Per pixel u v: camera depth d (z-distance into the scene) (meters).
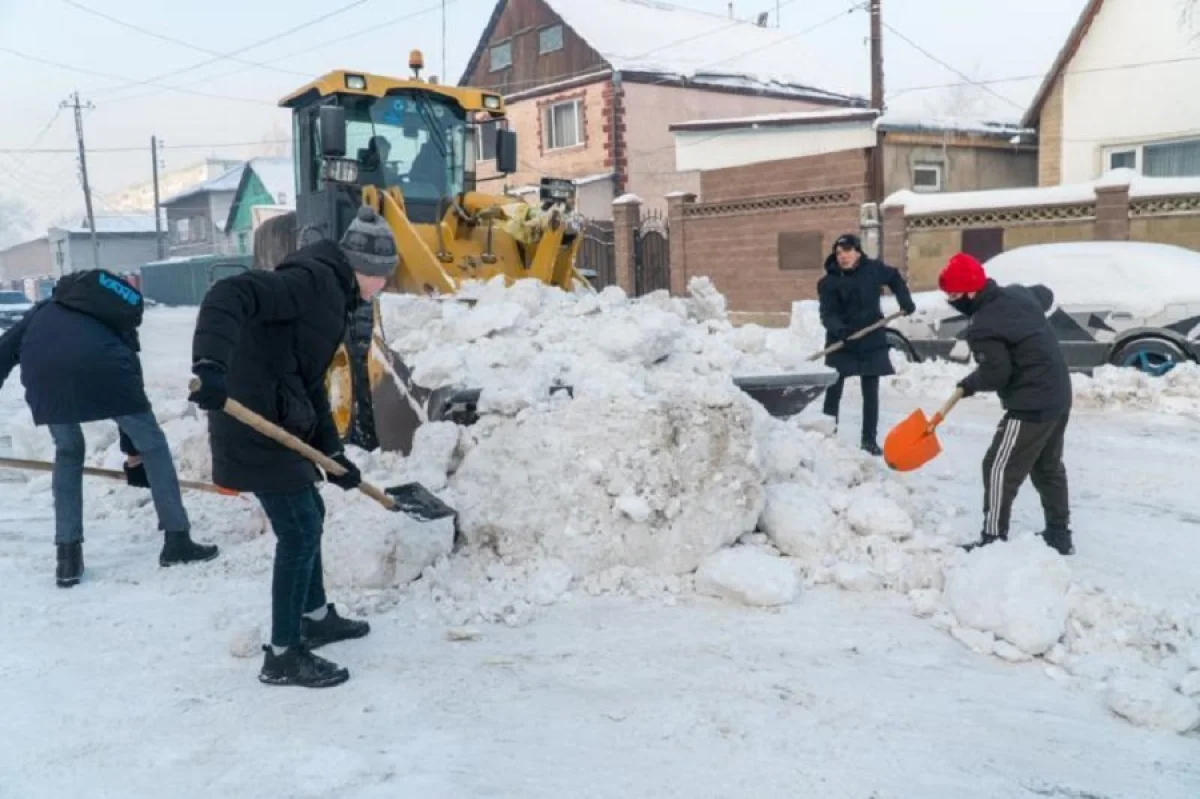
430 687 3.43
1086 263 10.53
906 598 4.30
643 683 3.44
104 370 4.52
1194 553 5.01
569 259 7.67
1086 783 2.79
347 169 6.86
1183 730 3.11
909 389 10.68
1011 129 19.97
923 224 15.91
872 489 5.33
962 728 3.11
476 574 4.48
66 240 65.38
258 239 9.62
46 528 5.65
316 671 3.44
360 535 4.41
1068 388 4.75
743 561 4.32
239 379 3.28
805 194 17.86
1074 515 5.79
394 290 6.90
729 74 28.42
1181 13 17.84
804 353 7.14
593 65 27.45
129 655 3.73
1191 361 9.79
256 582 4.58
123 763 2.90
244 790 2.73
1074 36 18.89
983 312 4.73
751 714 3.19
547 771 2.83
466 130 8.21
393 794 2.70
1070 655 3.66
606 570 4.51
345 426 6.42
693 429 4.58
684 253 20.09
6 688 3.44
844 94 30.86
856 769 2.84
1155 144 18.56
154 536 5.42
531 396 4.86
